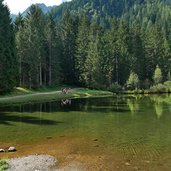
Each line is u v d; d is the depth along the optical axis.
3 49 69.00
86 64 107.88
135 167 23.30
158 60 123.94
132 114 49.41
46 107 57.84
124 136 33.00
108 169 22.88
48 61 102.38
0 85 68.88
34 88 87.50
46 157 25.56
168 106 60.66
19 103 63.47
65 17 121.88
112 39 120.25
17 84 80.88
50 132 35.19
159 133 34.47
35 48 86.81
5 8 76.31
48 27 105.31
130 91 103.94
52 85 101.56
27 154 26.44
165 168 23.09
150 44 125.00
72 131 35.72
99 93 93.50
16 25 107.06
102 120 43.44
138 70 117.12
